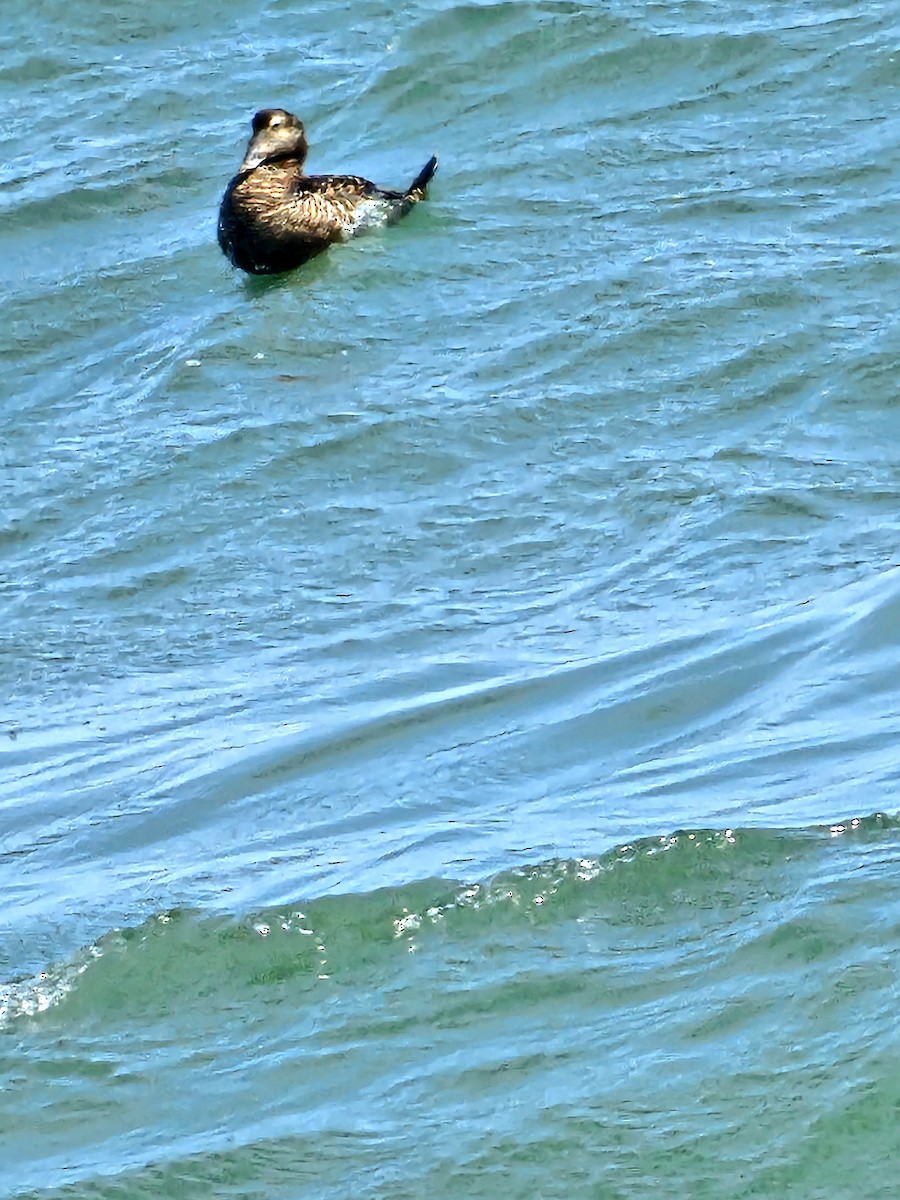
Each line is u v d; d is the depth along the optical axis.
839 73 21.52
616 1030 9.55
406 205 20.05
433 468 16.55
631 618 14.22
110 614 15.29
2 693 14.38
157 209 21.22
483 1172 8.94
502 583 15.02
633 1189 8.79
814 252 18.81
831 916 10.00
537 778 11.97
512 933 10.20
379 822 11.62
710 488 15.80
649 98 21.56
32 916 10.88
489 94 21.92
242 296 19.41
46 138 22.45
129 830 12.00
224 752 12.84
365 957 10.16
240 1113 9.38
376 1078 9.46
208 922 10.47
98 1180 9.09
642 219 19.69
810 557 14.72
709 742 12.11
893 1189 8.66
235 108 22.48
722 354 17.52
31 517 16.66
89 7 24.23
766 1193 8.70
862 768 11.38
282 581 15.42
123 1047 9.84
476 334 18.28
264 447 17.06
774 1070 9.23
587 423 16.86
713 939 9.99
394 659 14.11
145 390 18.25
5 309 19.88
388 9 23.31
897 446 16.12
